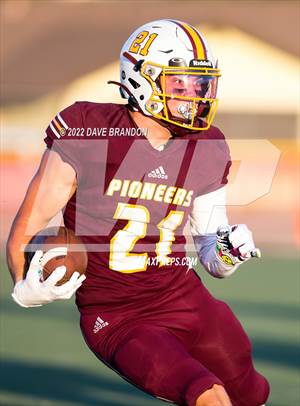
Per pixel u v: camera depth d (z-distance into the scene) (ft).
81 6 202.08
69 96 191.62
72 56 192.65
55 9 202.08
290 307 64.03
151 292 28.81
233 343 29.86
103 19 198.80
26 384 45.34
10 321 61.62
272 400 41.45
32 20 200.13
